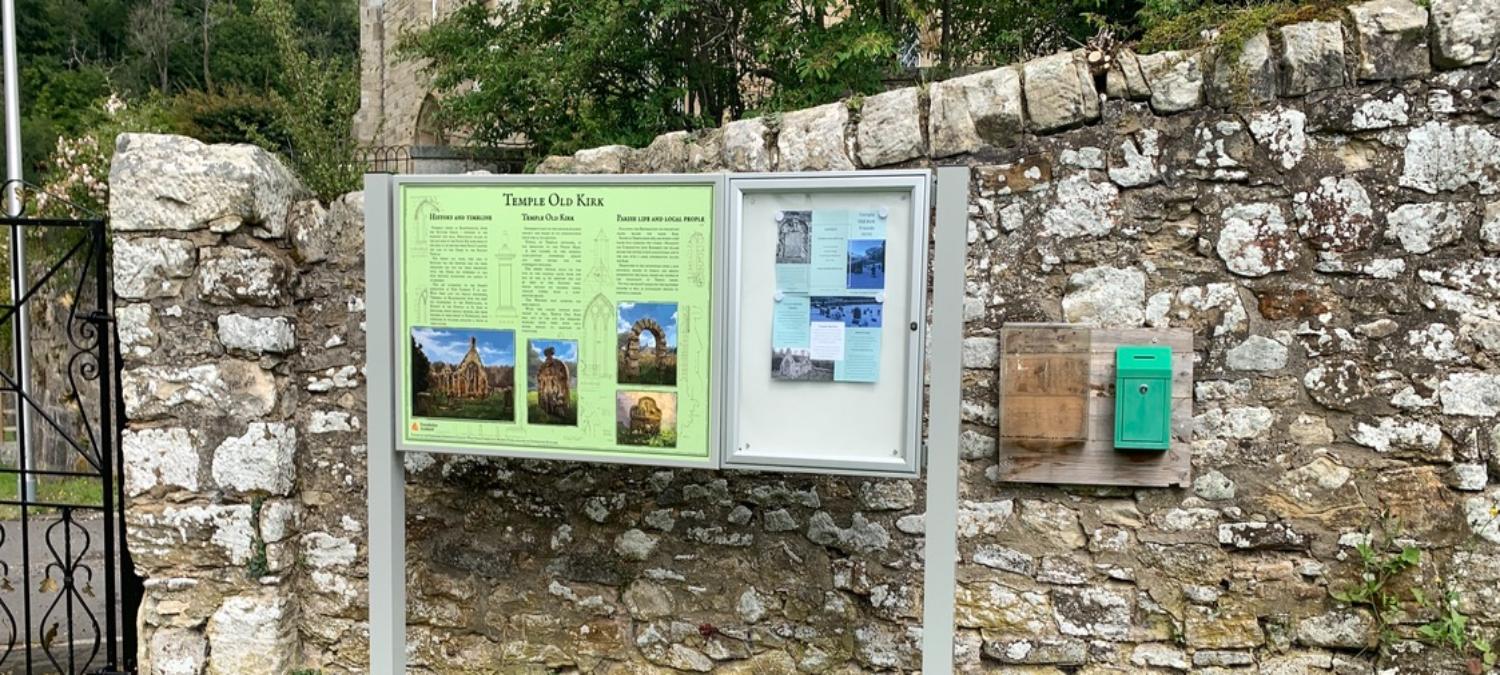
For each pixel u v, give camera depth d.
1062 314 2.65
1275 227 2.53
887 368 2.17
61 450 6.22
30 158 17.33
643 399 2.31
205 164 2.80
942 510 2.20
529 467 3.04
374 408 2.44
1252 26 2.50
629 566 3.00
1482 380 2.46
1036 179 2.64
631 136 6.29
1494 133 2.40
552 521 3.04
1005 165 2.65
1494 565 2.50
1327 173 2.49
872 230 2.16
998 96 2.63
